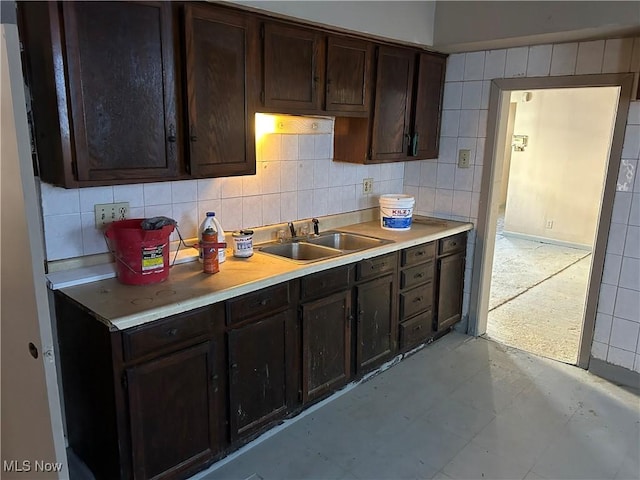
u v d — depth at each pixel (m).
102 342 1.79
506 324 3.99
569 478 2.21
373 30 2.76
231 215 2.77
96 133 1.83
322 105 2.71
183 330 1.95
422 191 3.86
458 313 3.73
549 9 2.71
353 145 3.15
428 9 3.10
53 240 2.11
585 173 6.31
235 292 2.10
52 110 1.77
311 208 3.22
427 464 2.29
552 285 5.00
